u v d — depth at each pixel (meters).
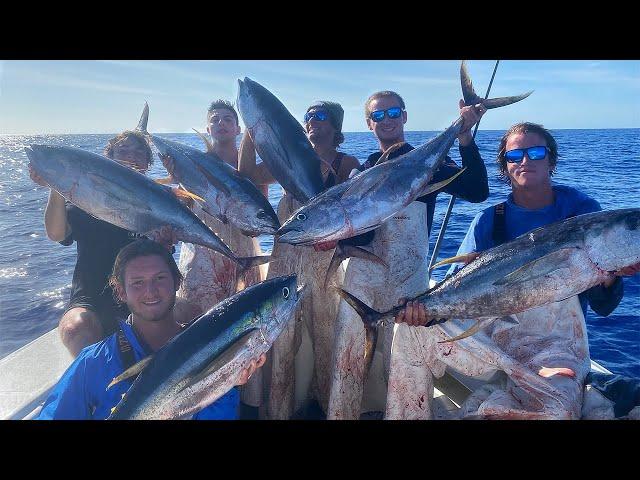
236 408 1.57
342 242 1.77
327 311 2.07
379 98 1.90
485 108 1.78
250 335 1.39
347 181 1.75
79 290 2.19
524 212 1.87
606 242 1.50
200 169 2.11
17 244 6.04
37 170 1.91
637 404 1.49
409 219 1.82
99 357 1.48
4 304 4.17
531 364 1.68
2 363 2.03
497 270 1.56
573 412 1.51
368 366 1.66
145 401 1.31
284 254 2.14
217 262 2.21
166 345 1.35
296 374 2.10
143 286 1.49
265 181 2.45
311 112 2.22
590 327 3.75
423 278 1.85
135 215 1.99
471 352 1.60
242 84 2.02
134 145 2.31
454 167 1.88
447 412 1.87
